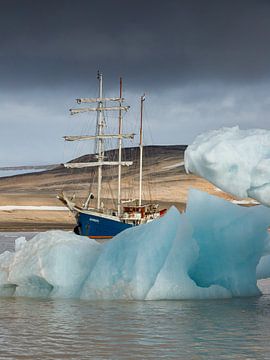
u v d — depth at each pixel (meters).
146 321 18.02
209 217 21.88
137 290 20.77
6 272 23.31
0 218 163.88
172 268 21.03
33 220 162.12
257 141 17.52
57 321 18.11
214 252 21.97
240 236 21.62
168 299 21.11
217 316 18.70
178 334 16.33
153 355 14.20
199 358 13.94
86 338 15.89
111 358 13.91
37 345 15.12
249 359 13.85
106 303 20.69
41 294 22.83
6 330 16.91
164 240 21.05
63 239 22.81
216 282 22.23
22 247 23.44
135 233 21.69
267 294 23.06
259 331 16.69
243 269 22.53
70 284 22.20
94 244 23.25
